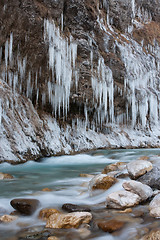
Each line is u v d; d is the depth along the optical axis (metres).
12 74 8.20
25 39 8.17
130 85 13.39
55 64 9.36
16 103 8.15
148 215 2.53
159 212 2.45
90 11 11.41
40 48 8.72
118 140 12.63
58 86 9.55
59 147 9.24
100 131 12.45
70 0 10.41
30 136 7.99
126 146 12.63
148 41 18.97
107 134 12.59
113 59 12.87
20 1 7.57
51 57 8.97
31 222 2.54
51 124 9.74
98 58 11.65
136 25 19.27
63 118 10.29
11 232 2.25
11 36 7.74
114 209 2.80
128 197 2.92
